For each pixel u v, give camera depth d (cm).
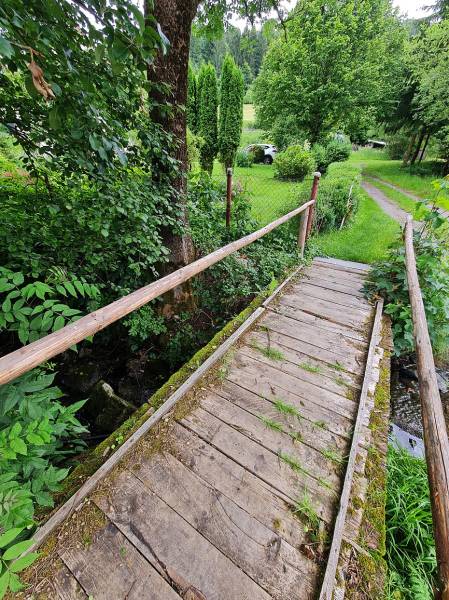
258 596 97
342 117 1170
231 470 135
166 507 120
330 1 516
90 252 228
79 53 123
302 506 121
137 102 194
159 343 301
